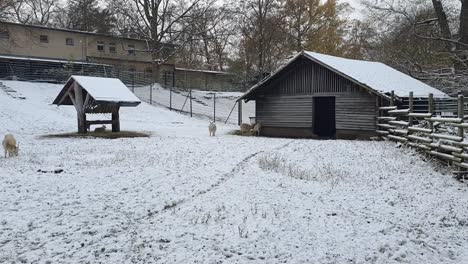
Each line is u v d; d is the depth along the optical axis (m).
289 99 27.55
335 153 17.38
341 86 24.98
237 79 60.25
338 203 9.29
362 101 23.97
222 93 56.34
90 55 52.22
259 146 20.09
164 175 12.06
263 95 28.83
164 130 30.16
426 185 11.61
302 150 18.48
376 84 23.00
